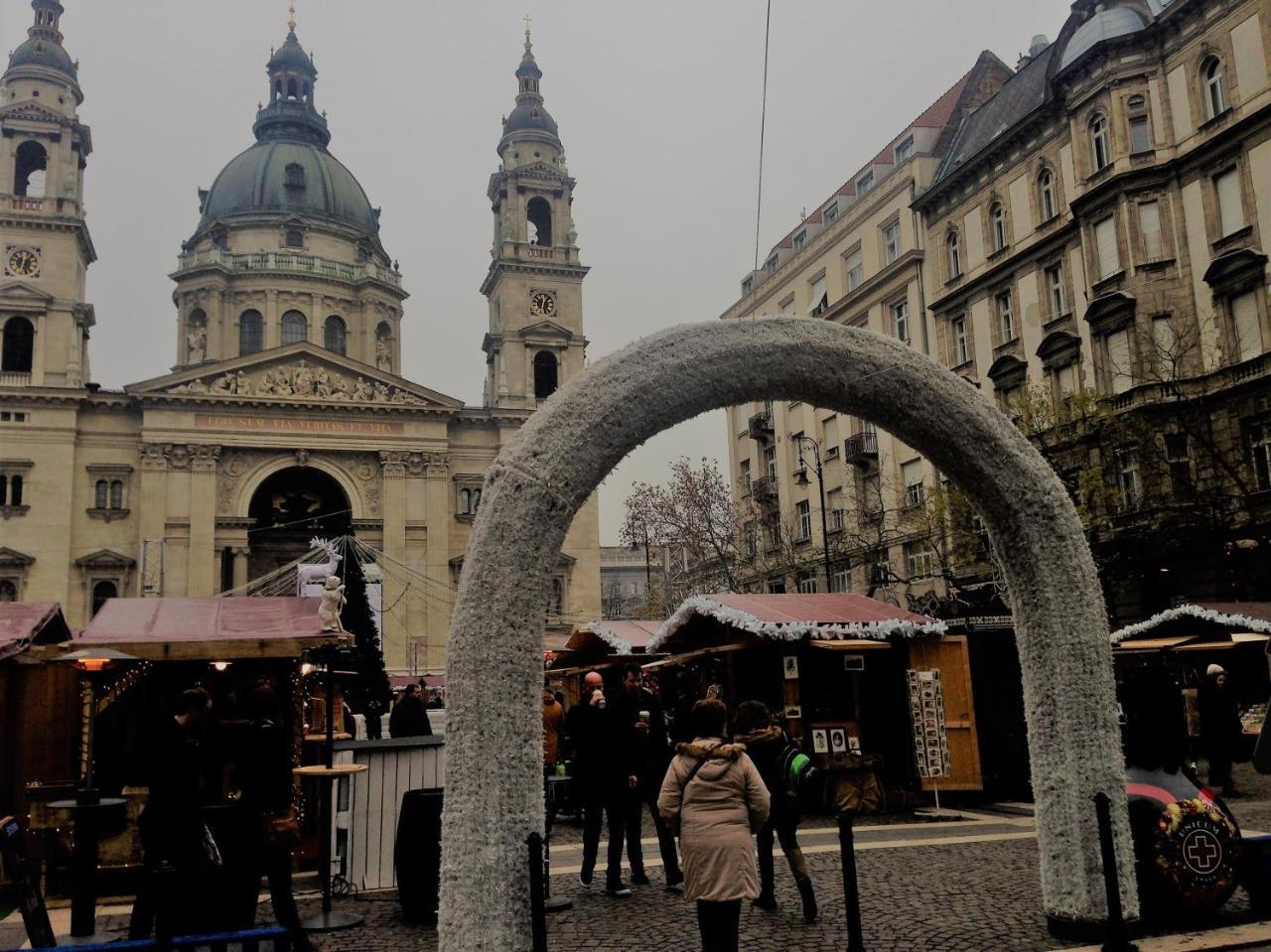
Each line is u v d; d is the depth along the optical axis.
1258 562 26.77
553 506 6.57
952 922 8.27
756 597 17.64
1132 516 28.95
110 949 5.69
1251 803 15.11
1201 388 29.16
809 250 52.50
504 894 6.10
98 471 57.66
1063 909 7.64
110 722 13.66
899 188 44.91
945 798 16.30
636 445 6.96
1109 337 31.94
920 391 7.68
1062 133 34.81
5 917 10.11
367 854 10.94
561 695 25.22
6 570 54.50
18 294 58.59
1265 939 7.45
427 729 16.52
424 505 61.97
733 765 6.60
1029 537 7.92
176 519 57.38
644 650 21.88
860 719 16.39
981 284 38.66
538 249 71.88
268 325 72.12
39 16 65.25
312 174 79.19
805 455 50.16
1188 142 30.36
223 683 13.40
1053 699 7.85
